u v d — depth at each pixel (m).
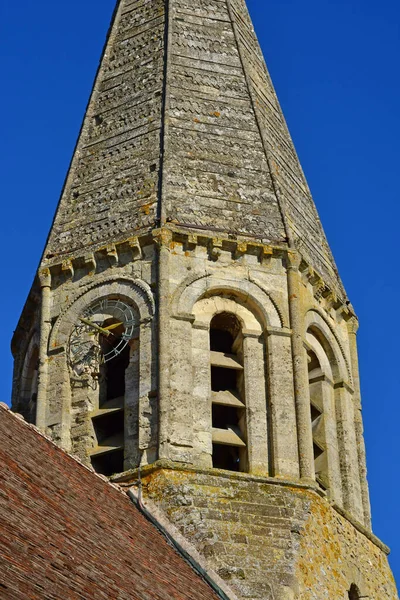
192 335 40.19
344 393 42.47
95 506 34.28
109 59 47.31
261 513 37.56
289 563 36.59
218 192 42.97
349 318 43.84
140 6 48.47
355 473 41.47
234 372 41.09
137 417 39.03
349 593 38.62
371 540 40.59
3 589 24.77
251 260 41.69
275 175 44.19
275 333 40.88
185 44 46.81
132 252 41.50
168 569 33.84
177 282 40.75
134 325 40.47
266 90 47.69
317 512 38.53
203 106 45.25
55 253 42.50
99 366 40.75
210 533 36.53
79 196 43.75
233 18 48.19
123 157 44.19
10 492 30.42
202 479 37.78
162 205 42.00
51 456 35.19
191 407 39.09
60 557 28.56
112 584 29.23
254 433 39.44
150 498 37.25
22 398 42.56
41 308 41.84
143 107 45.31
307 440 39.44
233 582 35.62
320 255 44.22
